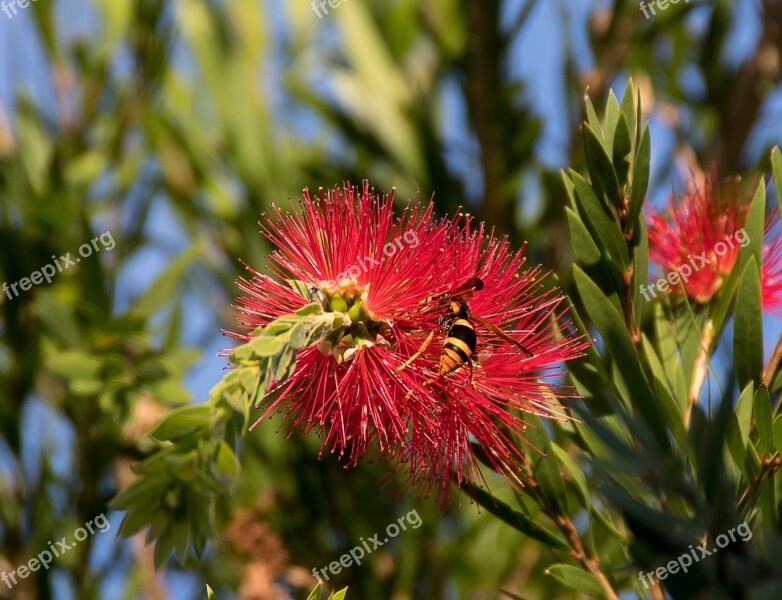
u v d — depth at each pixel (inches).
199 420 24.9
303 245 26.1
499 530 32.2
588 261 25.6
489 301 26.1
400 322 26.0
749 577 22.7
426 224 26.1
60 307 31.9
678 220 27.0
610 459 23.2
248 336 25.3
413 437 25.8
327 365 25.7
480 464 26.0
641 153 25.3
